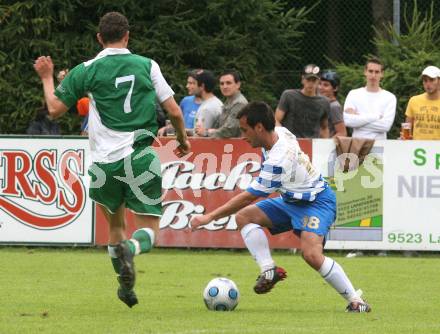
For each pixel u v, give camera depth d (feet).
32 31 185.68
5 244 134.41
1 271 110.52
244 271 112.78
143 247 75.72
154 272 110.93
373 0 205.36
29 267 114.62
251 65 193.26
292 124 133.49
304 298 91.91
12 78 183.93
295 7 211.20
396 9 183.32
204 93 135.95
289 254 132.87
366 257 130.21
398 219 130.62
